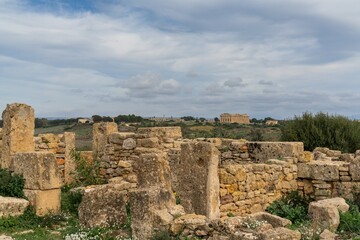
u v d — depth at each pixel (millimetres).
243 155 19172
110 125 19469
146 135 17766
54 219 12945
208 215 12094
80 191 14898
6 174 13883
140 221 10797
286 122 30516
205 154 12289
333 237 10469
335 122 28859
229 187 13266
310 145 28219
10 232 11781
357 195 14406
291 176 15359
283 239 9109
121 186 14930
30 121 16578
